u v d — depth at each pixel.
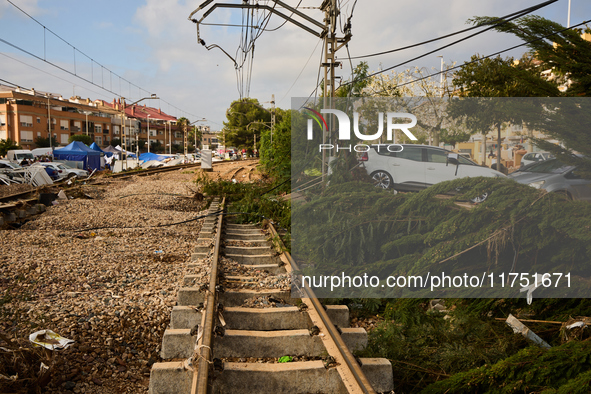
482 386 3.32
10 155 37.12
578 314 4.25
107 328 4.80
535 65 5.46
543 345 4.08
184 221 12.19
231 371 3.67
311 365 3.80
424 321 4.82
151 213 13.46
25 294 5.57
